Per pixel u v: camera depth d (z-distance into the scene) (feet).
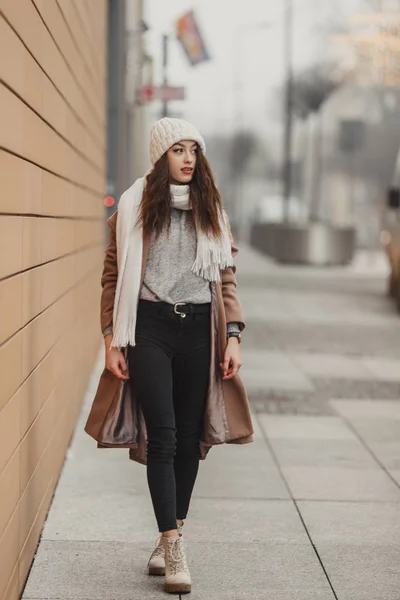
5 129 12.26
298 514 19.34
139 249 14.66
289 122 130.41
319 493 20.90
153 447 14.87
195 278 14.84
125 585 15.30
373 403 31.63
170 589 14.97
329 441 25.96
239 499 20.30
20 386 14.10
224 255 14.76
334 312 61.52
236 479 21.91
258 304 65.98
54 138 18.97
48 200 17.88
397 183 69.21
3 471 12.58
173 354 14.96
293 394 33.01
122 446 15.24
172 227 14.82
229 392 15.42
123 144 55.36
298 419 28.86
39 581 15.38
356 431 27.30
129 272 14.67
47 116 17.48
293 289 78.74
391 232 69.97
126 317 14.65
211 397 15.25
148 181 14.75
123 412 15.28
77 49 24.85
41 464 17.39
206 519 18.85
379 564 16.53
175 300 14.79
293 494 20.79
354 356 42.73
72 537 17.62
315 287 81.10
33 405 15.80
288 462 23.59
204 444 15.40
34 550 16.62
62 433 22.03
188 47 81.20
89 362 33.06
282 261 117.39
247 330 51.62
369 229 174.29
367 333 51.11
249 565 16.33
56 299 19.70
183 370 15.10
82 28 26.61
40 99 16.28
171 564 14.99
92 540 17.49
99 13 36.83
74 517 18.80
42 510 17.85
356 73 103.65
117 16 56.13
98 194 37.76
